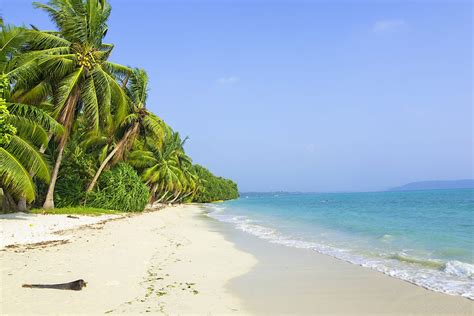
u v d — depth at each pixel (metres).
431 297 7.90
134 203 33.34
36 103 22.73
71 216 22.44
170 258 11.99
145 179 41.88
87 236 15.47
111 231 17.64
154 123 31.91
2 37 18.83
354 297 7.97
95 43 24.78
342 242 16.72
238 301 7.59
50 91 23.27
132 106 31.31
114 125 25.69
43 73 22.50
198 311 6.80
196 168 101.44
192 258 12.29
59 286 7.62
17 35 19.06
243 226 25.45
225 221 30.58
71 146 30.94
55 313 6.19
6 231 14.94
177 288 8.28
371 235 19.08
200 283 8.91
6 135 15.24
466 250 13.99
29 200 17.83
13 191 18.72
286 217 34.69
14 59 20.23
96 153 34.16
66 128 23.27
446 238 17.34
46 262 9.98
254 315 6.77
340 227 23.67
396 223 25.56
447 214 34.12
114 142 33.56
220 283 9.05
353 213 38.47
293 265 11.49
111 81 24.22
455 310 7.04
